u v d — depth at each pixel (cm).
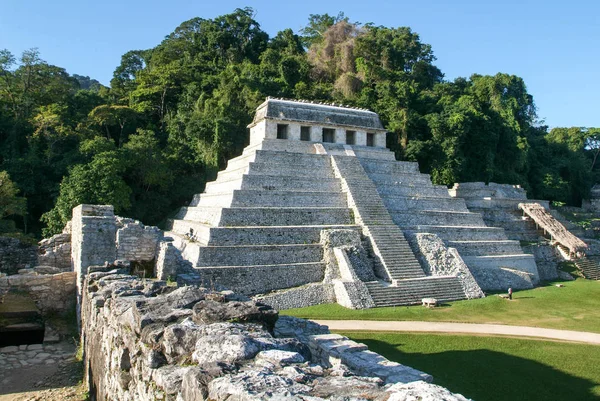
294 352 672
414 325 3041
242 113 6756
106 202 4703
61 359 1798
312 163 5016
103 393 1169
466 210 5497
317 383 546
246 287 3566
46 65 7606
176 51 10275
